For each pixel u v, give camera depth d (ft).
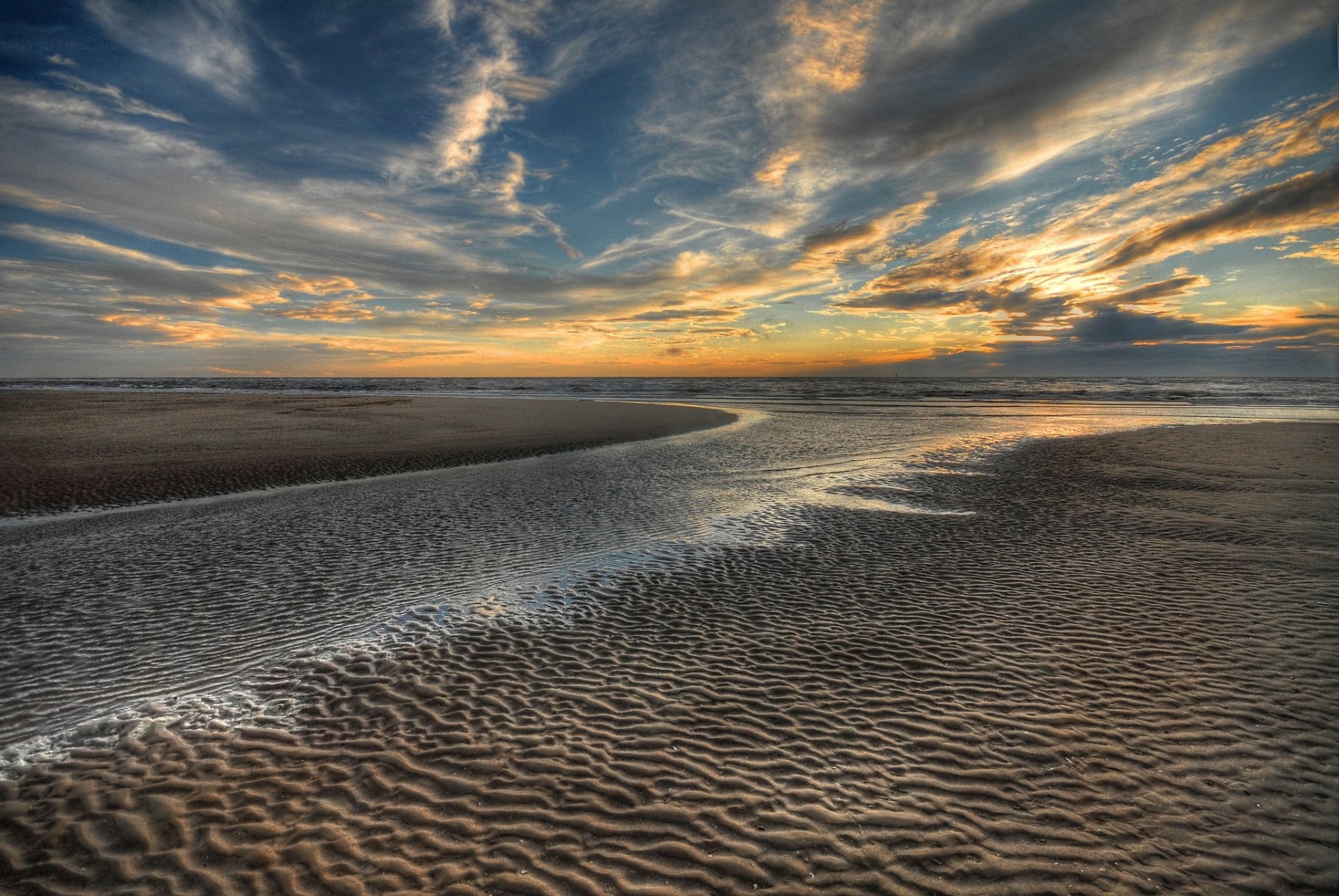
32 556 38.01
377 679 23.04
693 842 15.06
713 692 22.00
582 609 29.81
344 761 18.12
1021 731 19.38
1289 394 227.81
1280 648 24.38
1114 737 18.94
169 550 39.40
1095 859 14.38
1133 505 49.26
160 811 16.03
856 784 17.07
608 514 48.96
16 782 17.16
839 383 473.26
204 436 96.48
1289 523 42.83
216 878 13.92
